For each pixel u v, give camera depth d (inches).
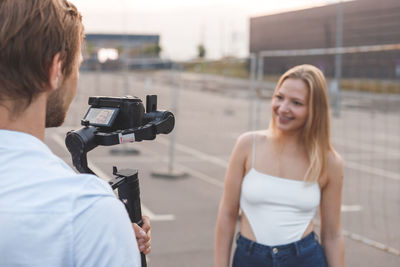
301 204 77.4
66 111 31.9
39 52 27.2
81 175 27.9
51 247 25.1
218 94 1198.9
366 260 169.0
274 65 375.2
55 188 26.4
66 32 28.9
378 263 166.4
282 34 708.7
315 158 77.3
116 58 571.5
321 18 658.2
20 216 25.1
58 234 25.2
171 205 231.3
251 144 82.1
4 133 27.3
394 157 420.2
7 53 26.4
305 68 80.8
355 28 574.6
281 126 79.3
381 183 308.5
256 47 763.4
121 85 856.3
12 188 25.8
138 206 39.6
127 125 37.1
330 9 639.1
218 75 1204.5
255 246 77.3
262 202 78.2
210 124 638.5
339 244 79.8
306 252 76.3
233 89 1151.6
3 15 26.4
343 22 601.6
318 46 657.6
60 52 28.6
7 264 24.7
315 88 78.2
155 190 261.9
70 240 25.4
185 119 685.9
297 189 77.7
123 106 37.1
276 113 82.4
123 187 38.6
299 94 78.2
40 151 27.7
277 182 78.2
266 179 78.7
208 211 222.8
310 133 78.6
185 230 193.6
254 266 77.1
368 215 229.5
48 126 31.8
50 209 25.5
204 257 165.2
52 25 27.7
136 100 37.4
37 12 27.1
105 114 37.1
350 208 243.1
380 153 442.0
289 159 79.5
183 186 274.2
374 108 665.6
